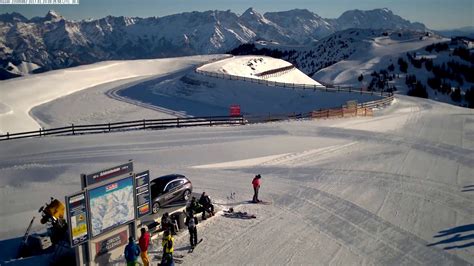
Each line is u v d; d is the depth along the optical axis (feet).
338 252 67.05
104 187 62.03
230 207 84.17
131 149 128.57
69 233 58.54
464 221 79.15
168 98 287.48
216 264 63.26
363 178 102.94
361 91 263.29
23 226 78.54
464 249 69.00
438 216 81.20
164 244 60.18
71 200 58.44
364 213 81.82
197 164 115.03
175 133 148.56
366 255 66.39
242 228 74.90
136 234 67.26
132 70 436.76
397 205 86.17
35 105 277.03
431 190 95.40
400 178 103.35
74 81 352.90
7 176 105.60
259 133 147.33
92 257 61.41
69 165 112.68
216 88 283.79
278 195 91.04
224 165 115.65
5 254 68.08
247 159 119.65
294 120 180.14
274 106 252.62
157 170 109.19
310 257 65.41
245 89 275.18
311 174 106.22
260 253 66.44
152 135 145.89
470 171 110.22
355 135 147.84
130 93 311.06
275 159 121.39
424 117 190.90
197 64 454.81
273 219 78.69
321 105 244.22
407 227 76.28
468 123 177.68
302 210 82.94
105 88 341.62
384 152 127.75
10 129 207.00
